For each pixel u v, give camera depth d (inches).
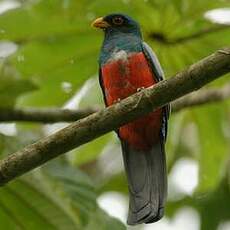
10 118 481.1
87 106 517.0
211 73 334.0
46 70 496.1
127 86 442.6
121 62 443.5
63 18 476.4
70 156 542.0
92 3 475.2
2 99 468.8
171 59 498.0
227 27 481.4
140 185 407.8
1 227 448.8
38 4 469.7
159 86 341.1
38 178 433.1
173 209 624.1
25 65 490.6
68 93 507.5
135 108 345.4
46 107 507.5
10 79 453.7
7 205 440.8
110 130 351.6
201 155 549.6
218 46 491.5
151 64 444.8
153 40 488.7
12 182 432.1
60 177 463.5
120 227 453.7
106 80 449.4
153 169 415.8
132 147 420.2
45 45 486.9
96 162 631.2
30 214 440.8
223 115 540.4
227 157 549.0
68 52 493.0
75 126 351.3
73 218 436.1
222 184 607.5
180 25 481.4
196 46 491.5
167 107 427.8
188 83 337.1
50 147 352.2
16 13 470.0
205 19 478.6
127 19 476.1
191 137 603.5
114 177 631.8
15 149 442.9
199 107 538.3
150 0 472.4
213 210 615.2
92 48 495.8
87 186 464.4
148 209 387.2
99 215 454.3
